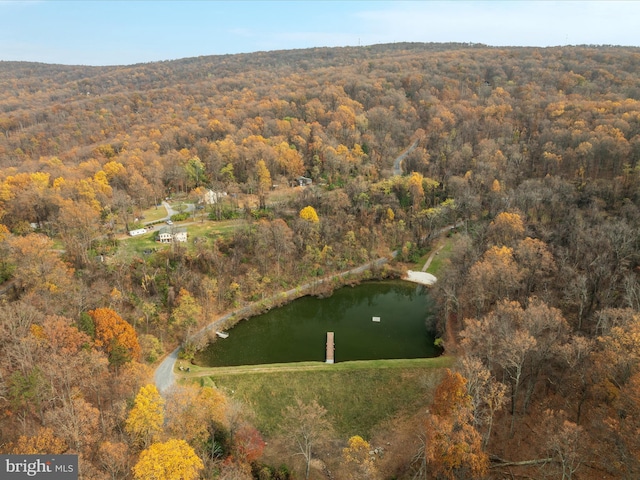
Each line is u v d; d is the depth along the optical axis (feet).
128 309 325.62
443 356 296.30
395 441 232.53
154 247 403.13
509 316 237.04
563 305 281.54
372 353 319.88
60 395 206.28
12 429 195.00
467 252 353.72
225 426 208.54
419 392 262.47
